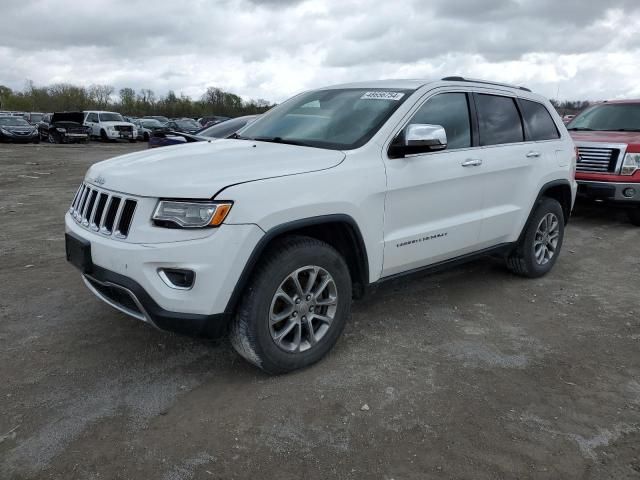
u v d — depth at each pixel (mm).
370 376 3422
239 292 3035
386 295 4855
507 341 3988
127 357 3613
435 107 4164
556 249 5551
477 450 2744
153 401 3109
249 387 3270
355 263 3697
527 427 2943
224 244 2916
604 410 3125
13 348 3713
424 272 4227
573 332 4184
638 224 7996
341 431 2869
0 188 11391
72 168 15914
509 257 5324
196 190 2932
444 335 4055
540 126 5266
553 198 5520
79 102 73500
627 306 4750
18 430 2824
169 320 2967
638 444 2824
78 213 3615
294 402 3117
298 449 2723
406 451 2727
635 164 7555
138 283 2975
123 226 3107
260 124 4547
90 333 3959
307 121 4160
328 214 3318
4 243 6492
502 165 4590
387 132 3779
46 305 4473
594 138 8086
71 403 3072
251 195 3000
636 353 3848
